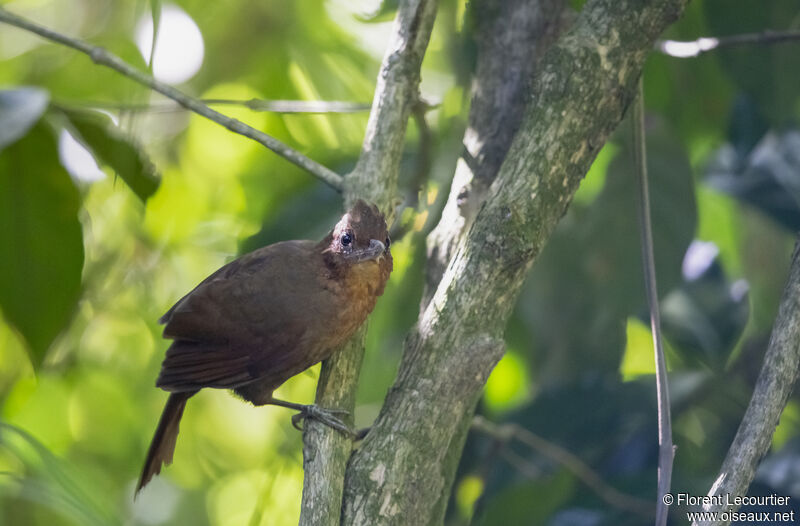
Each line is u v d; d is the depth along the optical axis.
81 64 10.72
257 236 9.06
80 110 6.93
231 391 7.96
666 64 9.94
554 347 9.67
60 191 6.85
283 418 11.54
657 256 9.27
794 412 10.44
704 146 11.27
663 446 5.57
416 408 5.66
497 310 5.77
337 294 7.19
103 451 11.62
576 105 5.95
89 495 6.95
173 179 11.34
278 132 11.05
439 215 9.30
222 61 10.91
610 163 9.50
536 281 9.54
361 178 7.16
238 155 11.49
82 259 6.96
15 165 6.75
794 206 9.47
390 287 10.45
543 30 7.57
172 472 12.34
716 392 9.93
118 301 11.20
